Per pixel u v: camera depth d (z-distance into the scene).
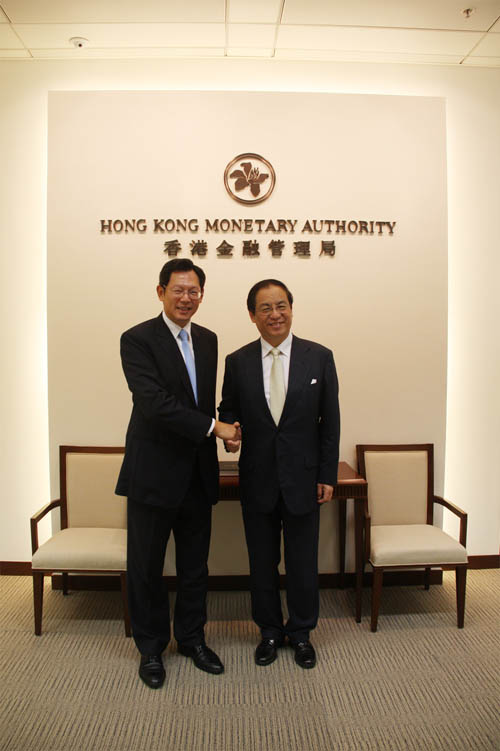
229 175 3.00
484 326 3.24
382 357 3.09
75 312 3.01
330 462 2.30
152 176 2.99
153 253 3.00
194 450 2.19
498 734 1.94
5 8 2.61
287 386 2.26
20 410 3.15
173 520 2.23
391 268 3.07
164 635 2.31
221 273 3.02
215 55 3.05
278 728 1.97
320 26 2.78
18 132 3.08
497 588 3.10
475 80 3.18
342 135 3.02
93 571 2.55
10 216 3.10
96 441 3.05
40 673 2.29
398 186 3.05
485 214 3.21
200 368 2.23
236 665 2.34
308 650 2.35
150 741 1.90
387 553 2.60
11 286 3.12
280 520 2.42
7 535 3.22
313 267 3.04
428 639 2.56
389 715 2.03
